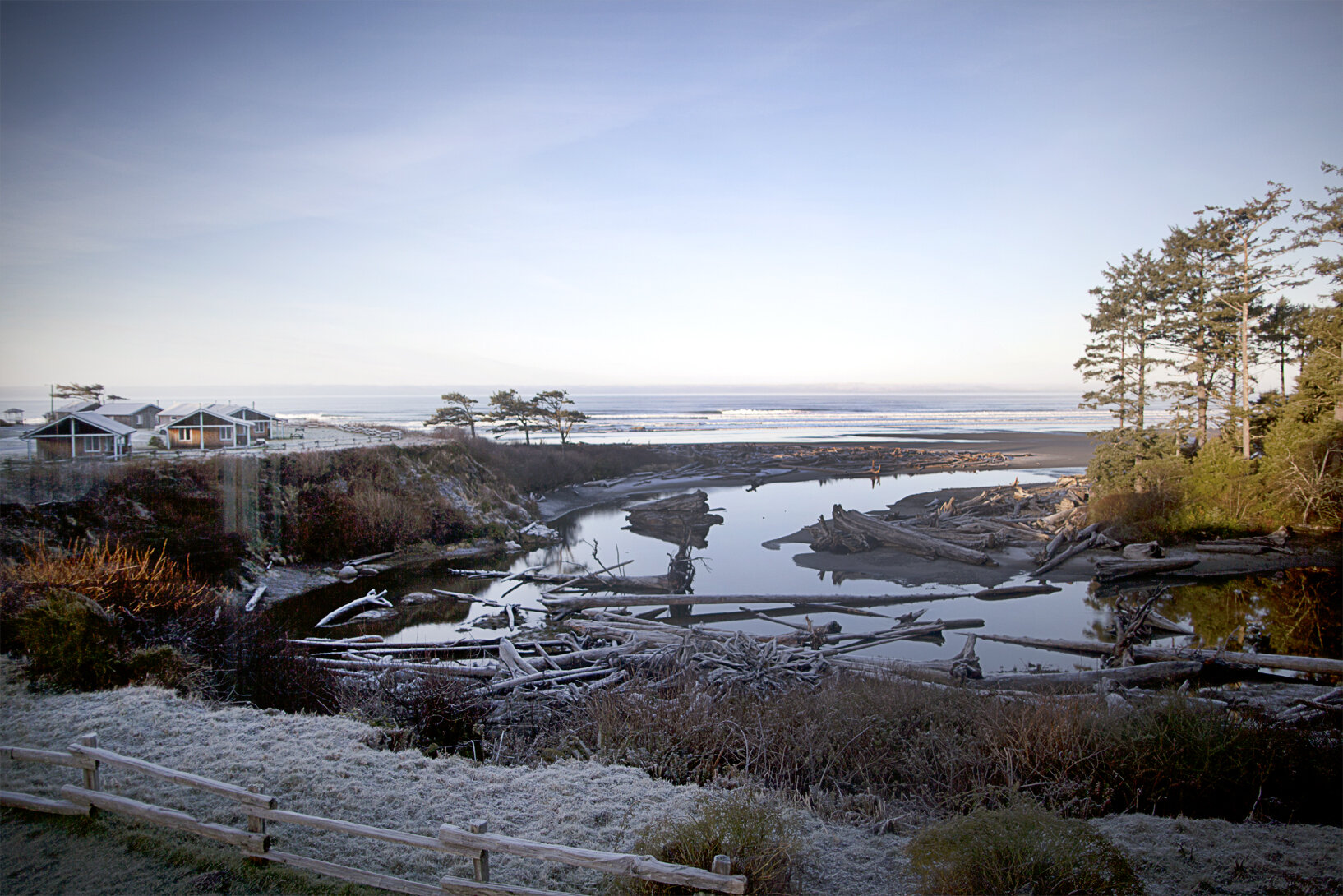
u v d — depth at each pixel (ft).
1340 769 36.63
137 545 84.28
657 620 87.04
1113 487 136.77
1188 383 140.56
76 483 90.89
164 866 26.21
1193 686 60.80
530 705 48.16
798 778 37.14
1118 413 148.97
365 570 106.73
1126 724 39.11
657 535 142.41
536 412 238.27
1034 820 25.02
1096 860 24.52
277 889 25.02
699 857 25.20
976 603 92.79
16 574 54.39
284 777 33.37
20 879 25.31
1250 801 35.19
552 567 114.32
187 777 27.96
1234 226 132.16
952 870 24.21
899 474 234.38
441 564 115.85
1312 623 81.71
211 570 89.40
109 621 47.91
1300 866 28.22
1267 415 127.24
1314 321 119.34
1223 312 131.64
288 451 128.88
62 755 30.71
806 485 211.00
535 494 181.06
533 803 32.42
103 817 29.17
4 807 30.01
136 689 44.04
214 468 106.01
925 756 38.19
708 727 41.37
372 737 39.65
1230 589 96.53
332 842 28.22
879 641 75.31
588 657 64.85
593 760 38.78
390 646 71.10
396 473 133.08
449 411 246.47
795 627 79.71
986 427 441.27
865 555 120.16
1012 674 61.31
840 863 28.14
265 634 56.75
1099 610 88.48
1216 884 26.76
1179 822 32.27
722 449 267.39
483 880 24.18
